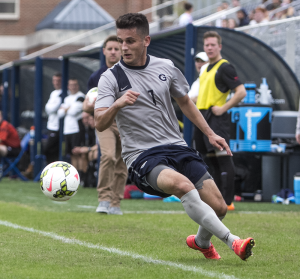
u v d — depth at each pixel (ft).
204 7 186.39
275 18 126.21
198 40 93.86
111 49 63.16
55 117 122.21
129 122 35.94
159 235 46.83
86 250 39.19
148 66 36.47
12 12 245.65
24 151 134.41
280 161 87.30
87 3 222.07
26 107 156.04
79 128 110.11
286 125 89.71
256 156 87.56
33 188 106.42
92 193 95.55
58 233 47.44
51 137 121.80
